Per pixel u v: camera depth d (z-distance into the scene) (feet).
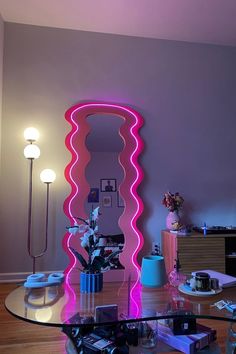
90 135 10.36
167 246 10.03
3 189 9.84
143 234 10.57
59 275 5.58
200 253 9.34
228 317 4.27
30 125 10.09
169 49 11.19
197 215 11.05
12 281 9.65
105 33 10.73
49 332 6.46
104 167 10.27
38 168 10.05
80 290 5.26
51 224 10.02
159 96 11.02
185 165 11.06
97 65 10.65
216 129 11.39
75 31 10.54
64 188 10.14
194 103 11.27
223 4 9.11
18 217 9.86
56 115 10.28
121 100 10.73
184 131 11.13
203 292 4.92
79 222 9.78
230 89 11.60
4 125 9.93
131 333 4.48
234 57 11.71
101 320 4.19
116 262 9.87
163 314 4.36
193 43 11.38
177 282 5.49
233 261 9.82
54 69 10.36
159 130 10.93
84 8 9.33
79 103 10.44
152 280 5.11
